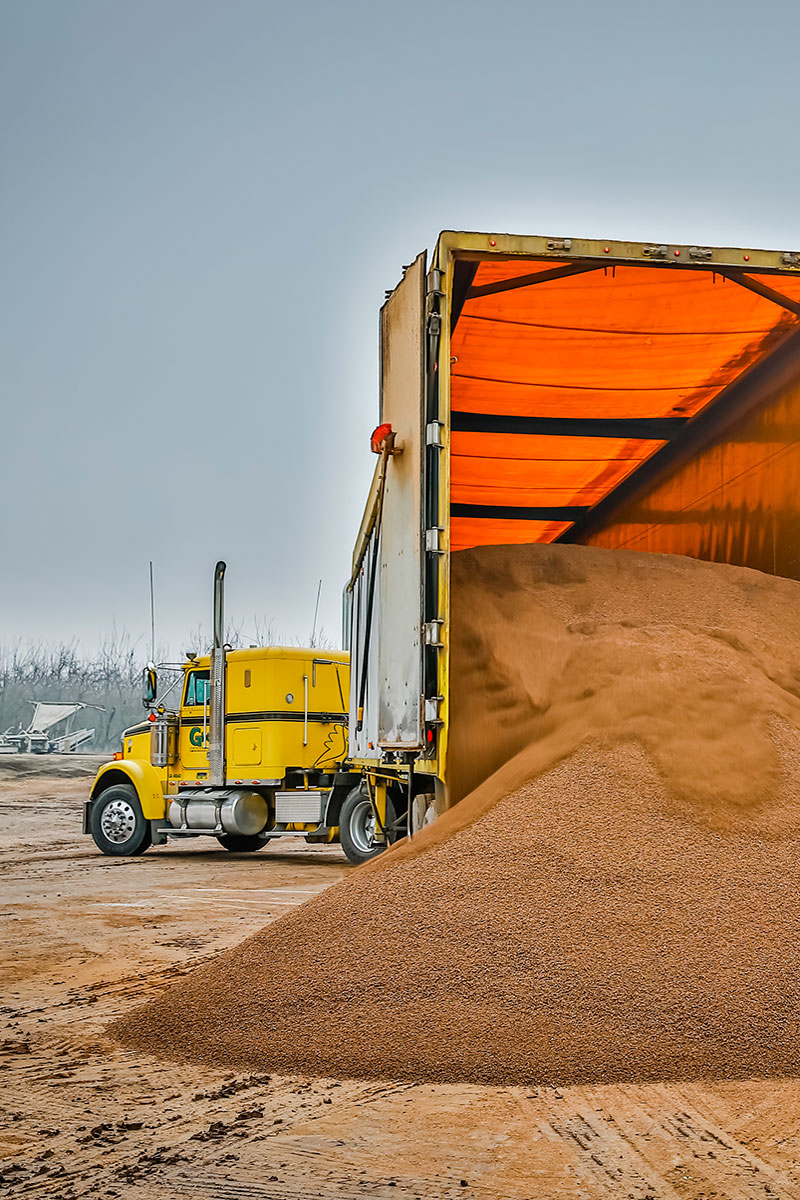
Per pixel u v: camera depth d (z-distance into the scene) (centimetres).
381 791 936
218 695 1361
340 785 1293
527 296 698
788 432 754
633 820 452
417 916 431
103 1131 334
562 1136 314
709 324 743
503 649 581
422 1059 370
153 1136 328
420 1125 327
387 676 617
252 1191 285
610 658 551
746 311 723
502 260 579
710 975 382
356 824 1254
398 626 596
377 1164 300
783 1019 366
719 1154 299
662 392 863
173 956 653
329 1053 382
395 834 901
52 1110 355
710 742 489
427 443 557
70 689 6725
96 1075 392
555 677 557
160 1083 379
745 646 587
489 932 413
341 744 1360
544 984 388
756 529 800
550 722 534
